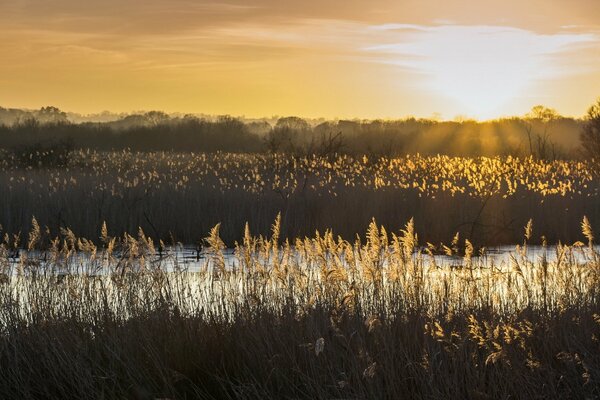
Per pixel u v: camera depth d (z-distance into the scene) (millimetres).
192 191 21609
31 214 19484
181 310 9445
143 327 8867
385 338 8109
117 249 15734
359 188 21891
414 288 9383
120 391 8195
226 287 10148
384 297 9188
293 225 19688
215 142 70688
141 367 8367
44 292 9789
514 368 7625
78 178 25125
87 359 8547
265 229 19484
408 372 7965
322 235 19562
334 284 9180
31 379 8406
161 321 9047
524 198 21078
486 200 19938
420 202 20531
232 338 8805
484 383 7652
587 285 9852
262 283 9547
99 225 19578
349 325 8477
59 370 8305
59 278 10156
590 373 7703
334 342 8195
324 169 26328
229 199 20812
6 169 31734
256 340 8414
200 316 9148
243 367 8516
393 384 7598
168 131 72250
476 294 9281
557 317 8828
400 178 24234
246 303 9078
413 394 7719
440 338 8172
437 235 19281
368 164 28953
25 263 10438
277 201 20703
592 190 22359
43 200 20703
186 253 17719
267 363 8242
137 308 9312
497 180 22625
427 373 7695
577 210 20078
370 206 20328
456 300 9398
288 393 7980
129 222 19781
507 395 7484
